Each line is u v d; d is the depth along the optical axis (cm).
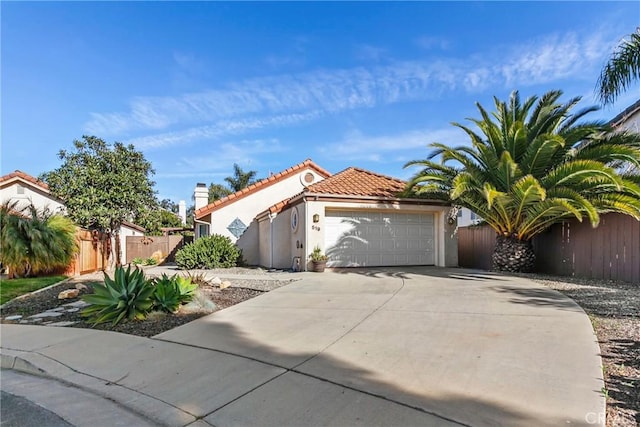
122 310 757
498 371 441
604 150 1116
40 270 1408
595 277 1227
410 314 723
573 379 414
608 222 1196
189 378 474
